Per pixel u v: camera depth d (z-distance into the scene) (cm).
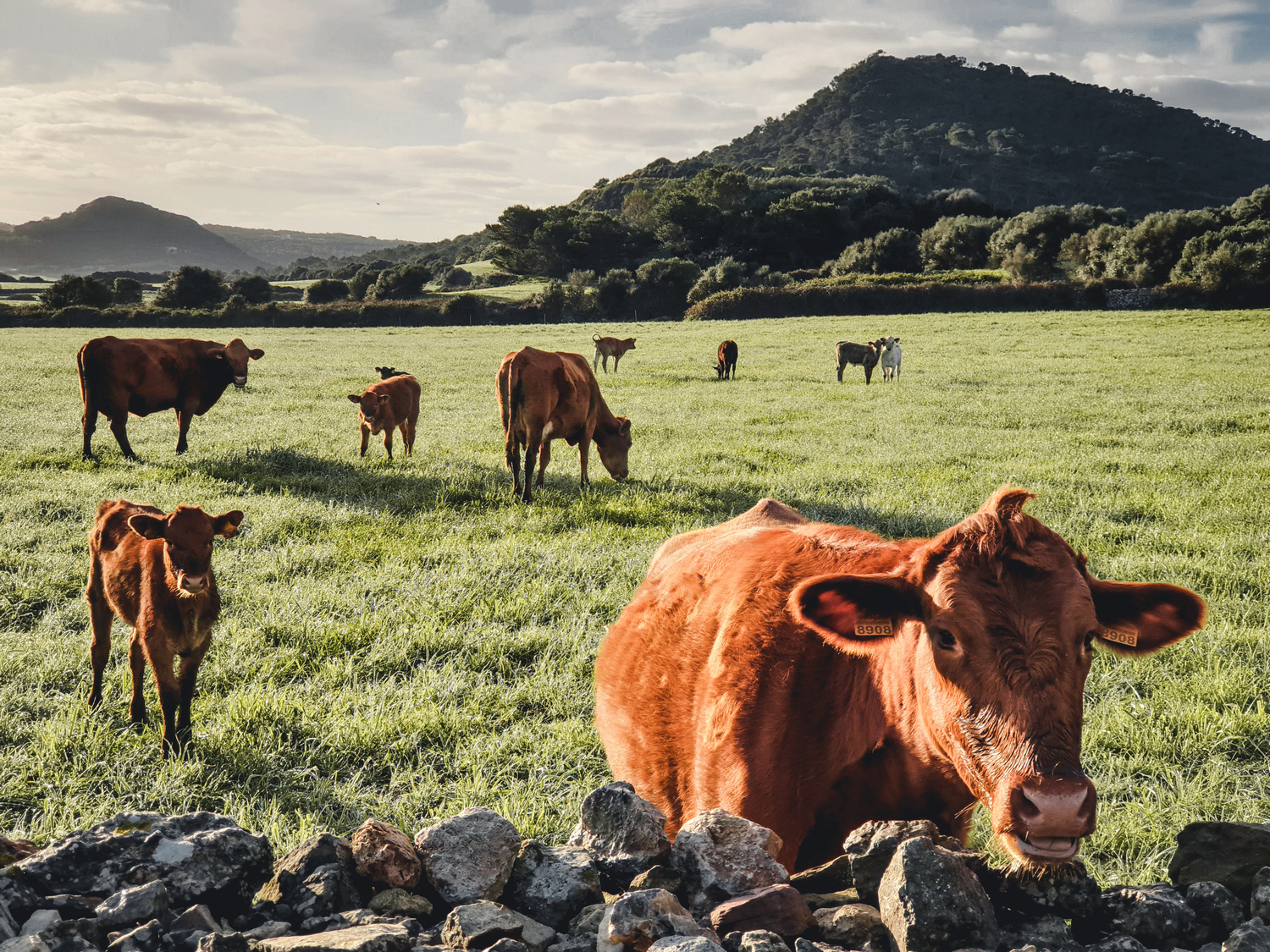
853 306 6675
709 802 294
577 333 5319
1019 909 237
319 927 236
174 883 242
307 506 1019
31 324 7225
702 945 197
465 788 456
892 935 217
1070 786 189
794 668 280
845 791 264
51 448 1383
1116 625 238
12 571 774
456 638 641
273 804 432
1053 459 1330
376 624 662
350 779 469
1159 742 483
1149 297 6128
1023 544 220
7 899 233
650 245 13100
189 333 5738
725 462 1357
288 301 11250
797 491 1132
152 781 464
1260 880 245
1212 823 262
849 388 2470
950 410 1967
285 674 592
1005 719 203
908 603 230
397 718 521
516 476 1133
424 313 7906
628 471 1308
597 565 815
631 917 218
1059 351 3391
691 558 388
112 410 1319
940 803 249
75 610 695
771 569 317
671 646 349
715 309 6862
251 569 789
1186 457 1325
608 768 480
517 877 261
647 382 2702
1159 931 232
